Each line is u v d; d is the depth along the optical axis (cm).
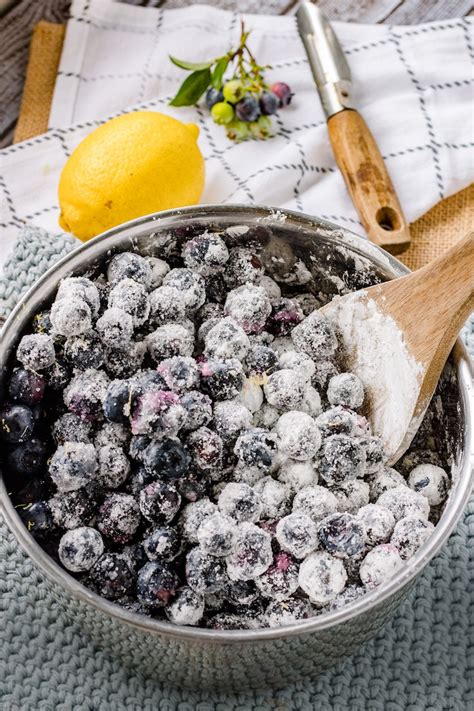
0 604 63
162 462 59
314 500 60
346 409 63
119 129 72
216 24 83
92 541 58
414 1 84
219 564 58
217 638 55
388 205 75
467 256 61
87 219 72
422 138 78
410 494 61
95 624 58
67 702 62
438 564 65
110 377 62
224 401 62
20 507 60
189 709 62
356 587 59
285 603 58
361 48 81
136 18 83
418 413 62
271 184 77
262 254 67
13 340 61
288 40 83
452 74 80
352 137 76
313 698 63
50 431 62
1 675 62
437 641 64
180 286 64
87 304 61
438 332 61
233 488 59
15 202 77
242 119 79
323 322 64
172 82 82
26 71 82
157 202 72
